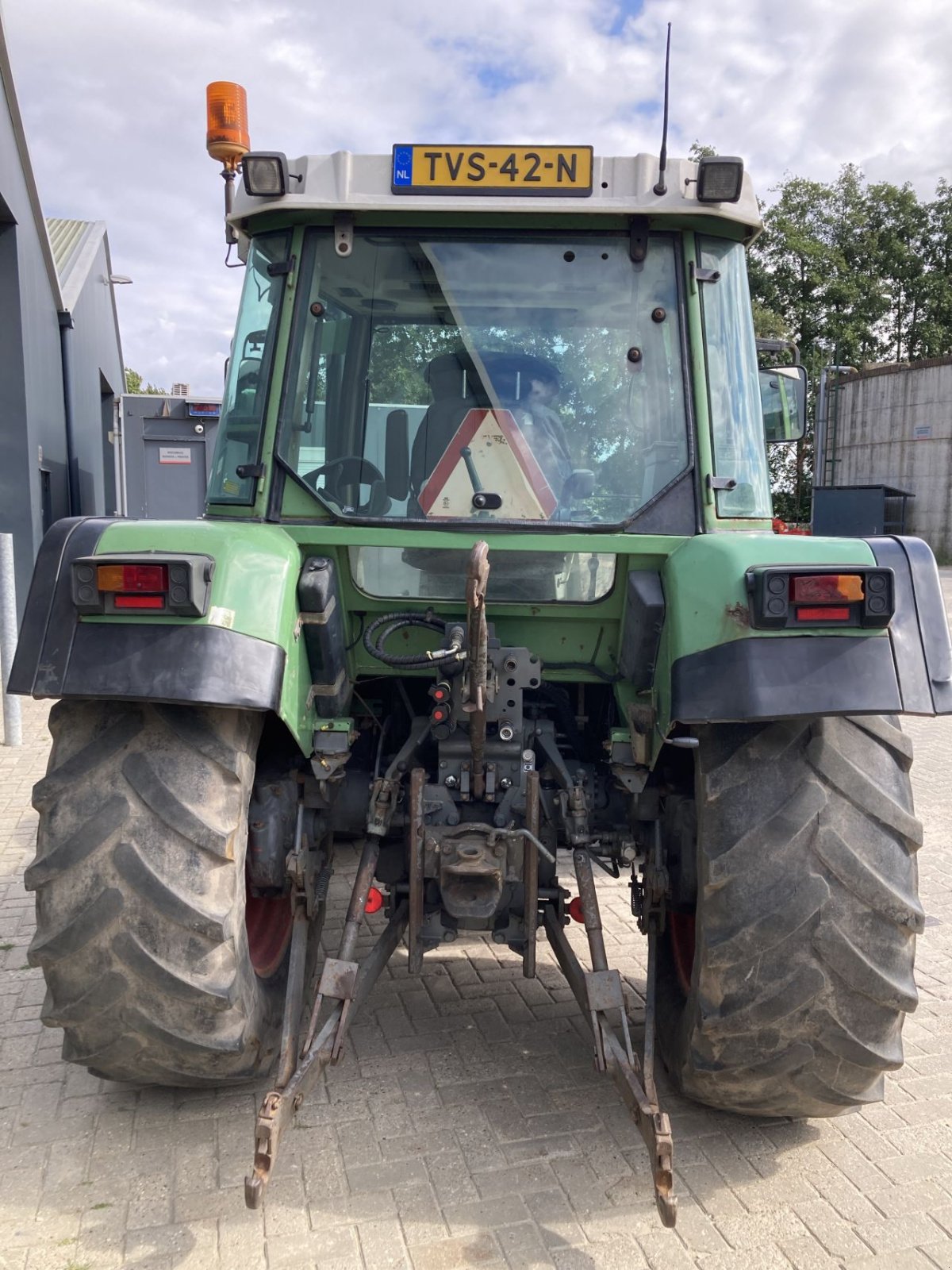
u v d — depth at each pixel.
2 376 10.52
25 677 2.38
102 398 18.83
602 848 3.17
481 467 3.02
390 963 3.92
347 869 4.87
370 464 3.06
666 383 3.04
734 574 2.41
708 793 2.48
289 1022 2.63
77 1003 2.49
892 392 26.30
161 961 2.42
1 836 5.46
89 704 2.54
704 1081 2.63
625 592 2.98
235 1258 2.38
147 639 2.36
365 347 3.07
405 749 3.16
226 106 3.24
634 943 4.13
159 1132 2.85
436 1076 3.15
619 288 3.04
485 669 2.61
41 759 7.17
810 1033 2.45
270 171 2.92
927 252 35.00
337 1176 2.67
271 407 3.02
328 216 3.04
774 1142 2.85
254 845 2.88
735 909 2.42
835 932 2.39
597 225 3.03
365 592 3.05
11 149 10.08
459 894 2.85
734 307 3.11
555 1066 3.21
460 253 3.05
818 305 32.19
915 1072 3.25
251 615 2.46
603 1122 2.92
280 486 3.01
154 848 2.42
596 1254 2.41
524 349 3.05
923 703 2.32
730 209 2.94
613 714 3.43
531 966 2.92
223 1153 2.75
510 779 3.01
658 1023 3.09
